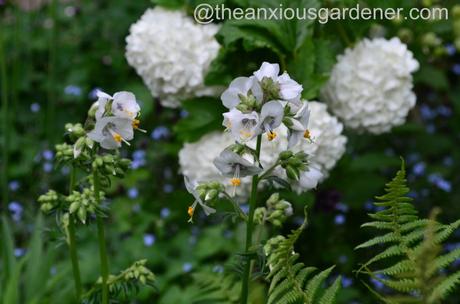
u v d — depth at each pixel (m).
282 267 2.06
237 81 2.11
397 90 4.07
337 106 4.11
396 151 5.89
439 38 4.97
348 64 4.06
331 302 2.03
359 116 4.06
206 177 3.86
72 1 7.18
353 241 4.93
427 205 5.30
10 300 3.38
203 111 3.98
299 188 3.58
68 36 7.00
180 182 5.50
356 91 4.03
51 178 5.59
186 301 4.06
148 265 4.51
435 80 5.31
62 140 6.20
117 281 2.51
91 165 2.42
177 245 4.62
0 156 5.91
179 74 3.99
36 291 3.72
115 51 6.87
